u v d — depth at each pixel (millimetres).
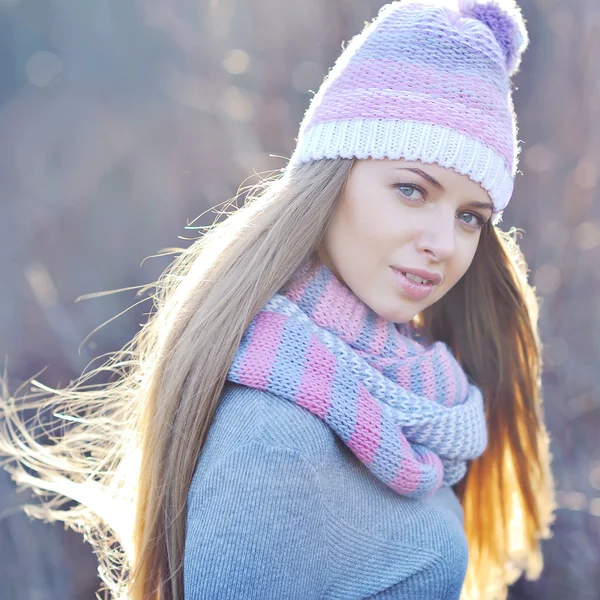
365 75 1145
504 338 1609
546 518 1712
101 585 2670
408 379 1211
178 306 1229
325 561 1041
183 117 4375
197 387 1106
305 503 1009
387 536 1118
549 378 2936
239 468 1000
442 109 1108
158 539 1167
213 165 4195
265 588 974
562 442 2830
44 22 5777
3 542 2641
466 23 1166
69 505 2732
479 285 1570
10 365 3496
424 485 1128
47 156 5105
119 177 4672
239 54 4043
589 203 3104
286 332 1116
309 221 1146
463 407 1250
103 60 5336
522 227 3211
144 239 4383
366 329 1197
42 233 4523
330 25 3641
